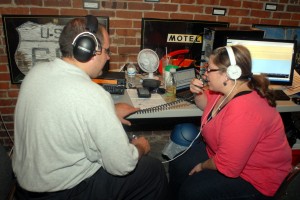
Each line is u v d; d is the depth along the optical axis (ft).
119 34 7.08
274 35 7.97
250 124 3.85
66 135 3.09
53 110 3.03
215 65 4.21
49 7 6.47
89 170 3.70
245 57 4.12
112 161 3.24
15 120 3.44
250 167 4.37
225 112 4.16
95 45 3.41
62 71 3.23
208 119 4.82
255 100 4.01
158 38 7.28
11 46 6.61
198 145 5.77
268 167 4.29
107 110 3.08
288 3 7.71
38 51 6.79
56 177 3.31
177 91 5.90
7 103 7.26
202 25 7.39
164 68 6.53
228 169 4.02
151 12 7.02
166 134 8.61
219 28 6.84
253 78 4.20
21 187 3.51
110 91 5.67
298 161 6.43
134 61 7.48
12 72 6.88
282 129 4.23
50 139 3.09
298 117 7.51
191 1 7.12
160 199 4.52
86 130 3.06
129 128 8.32
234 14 7.53
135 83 6.42
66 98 3.01
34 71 3.38
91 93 3.06
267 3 7.58
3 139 7.68
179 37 7.38
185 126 6.93
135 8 6.89
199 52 7.59
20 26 6.47
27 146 3.23
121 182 4.01
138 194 4.29
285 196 2.92
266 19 7.80
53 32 6.67
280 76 6.65
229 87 4.25
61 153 3.19
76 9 6.61
